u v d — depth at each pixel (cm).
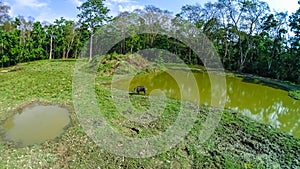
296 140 1458
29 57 4866
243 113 1966
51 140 1241
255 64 4584
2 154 1100
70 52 5678
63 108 1709
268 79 3956
